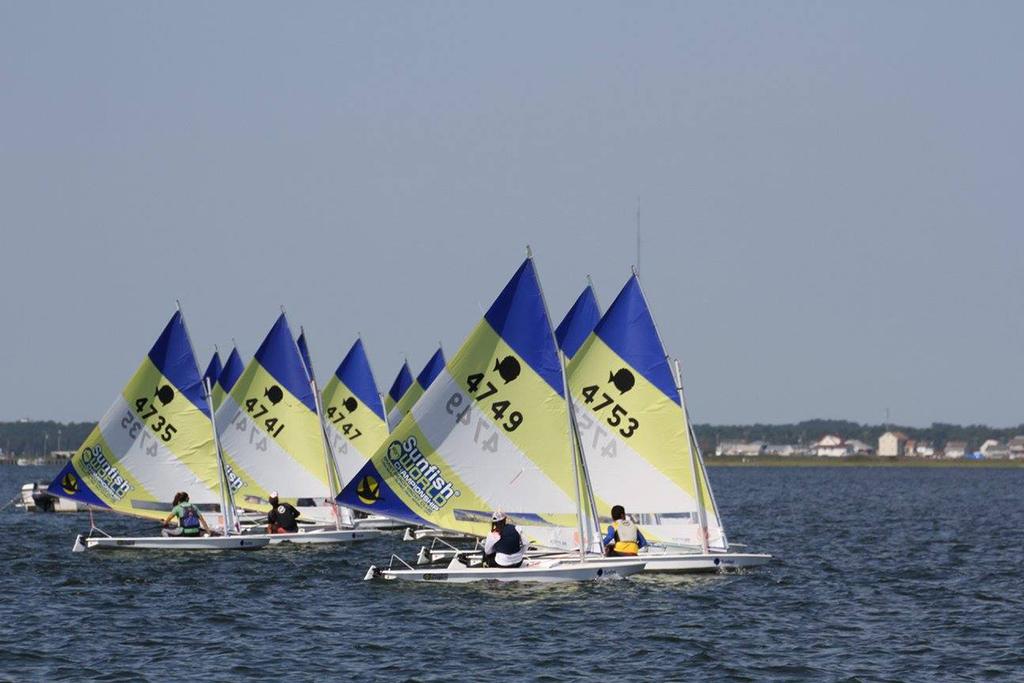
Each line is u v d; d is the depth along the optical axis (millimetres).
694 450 163250
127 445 187750
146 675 104812
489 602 137000
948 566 187625
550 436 146000
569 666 108875
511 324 146000
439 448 147500
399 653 113188
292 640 118500
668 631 123500
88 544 186750
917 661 112812
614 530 152000
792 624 129375
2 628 123750
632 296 157875
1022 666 111062
